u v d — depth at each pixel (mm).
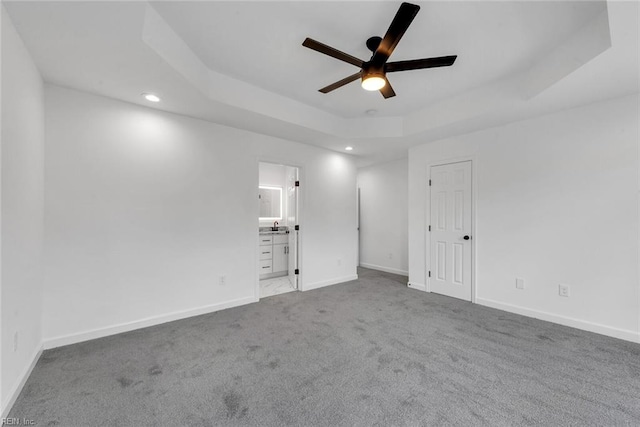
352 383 1839
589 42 1908
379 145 4211
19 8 1441
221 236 3299
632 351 2256
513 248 3189
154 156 2814
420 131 3516
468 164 3600
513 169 3184
